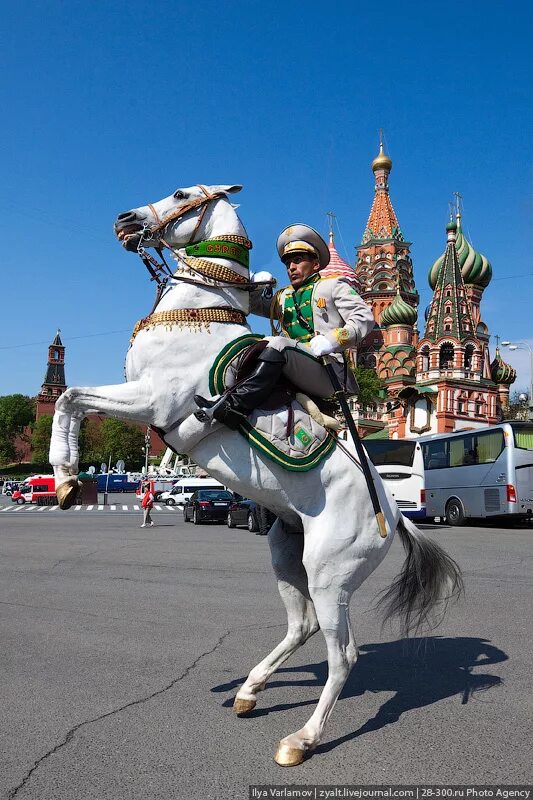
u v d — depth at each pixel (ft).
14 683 16.78
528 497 75.00
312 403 14.02
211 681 17.04
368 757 12.51
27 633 22.39
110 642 21.15
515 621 24.48
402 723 14.29
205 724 14.05
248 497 14.17
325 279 14.97
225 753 12.59
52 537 63.77
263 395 13.41
